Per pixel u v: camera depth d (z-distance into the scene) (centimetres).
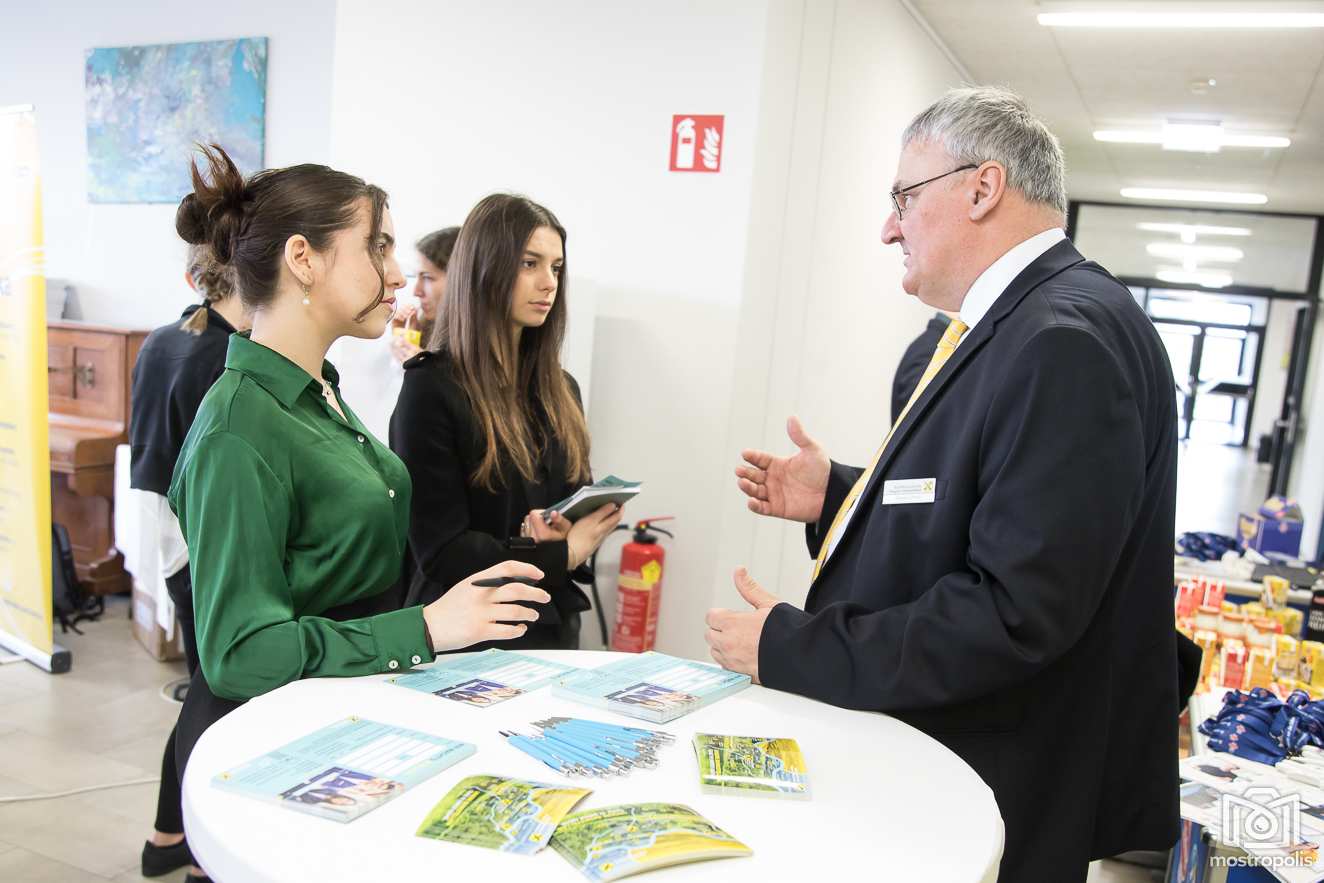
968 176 136
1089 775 127
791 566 414
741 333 323
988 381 125
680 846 83
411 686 121
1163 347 133
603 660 137
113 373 450
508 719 112
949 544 127
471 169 350
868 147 445
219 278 243
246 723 108
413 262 314
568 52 334
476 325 201
